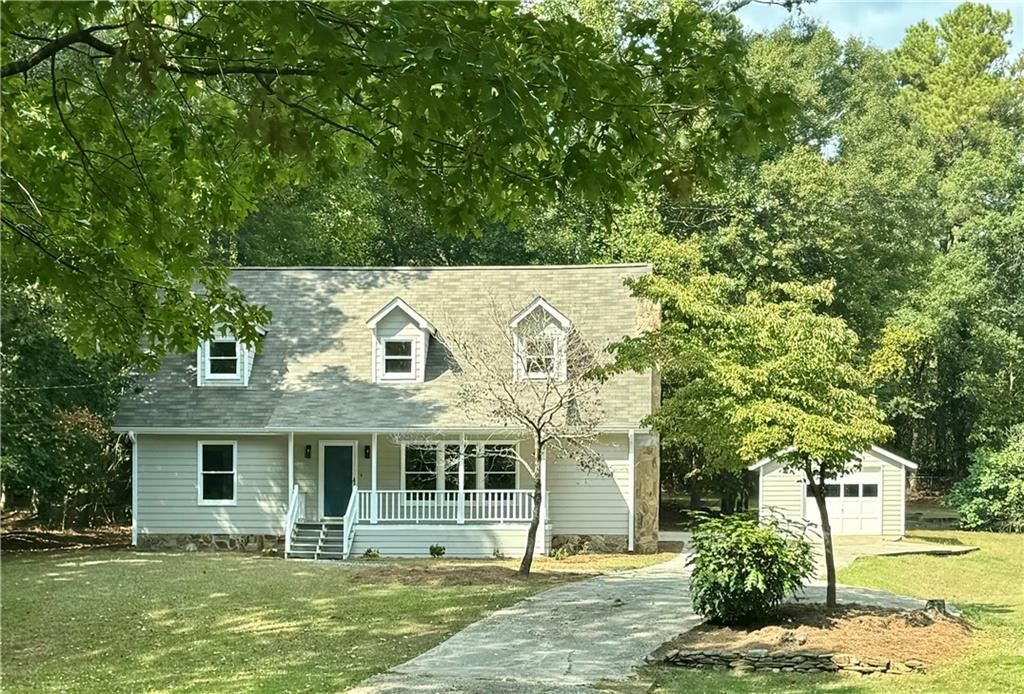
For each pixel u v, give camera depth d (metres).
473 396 25.03
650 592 18.23
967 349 45.22
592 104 6.41
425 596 17.97
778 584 14.09
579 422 24.33
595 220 36.78
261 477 27.34
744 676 11.88
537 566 23.58
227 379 27.69
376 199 40.16
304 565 23.20
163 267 10.20
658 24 6.59
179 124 8.05
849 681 11.60
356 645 13.66
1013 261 44.34
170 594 18.30
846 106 44.34
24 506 34.19
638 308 27.91
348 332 28.80
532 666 12.26
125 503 34.34
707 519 14.96
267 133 6.20
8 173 8.56
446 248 40.91
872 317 37.03
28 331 23.84
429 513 26.48
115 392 27.83
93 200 8.84
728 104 6.44
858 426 14.52
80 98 8.44
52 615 16.14
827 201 34.41
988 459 36.41
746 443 14.24
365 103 7.49
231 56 6.50
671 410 15.46
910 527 37.12
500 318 26.52
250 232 35.72
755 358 15.37
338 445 27.42
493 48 5.63
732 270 34.53
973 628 15.16
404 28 5.47
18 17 6.48
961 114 59.84
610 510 27.02
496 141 6.37
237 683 11.29
